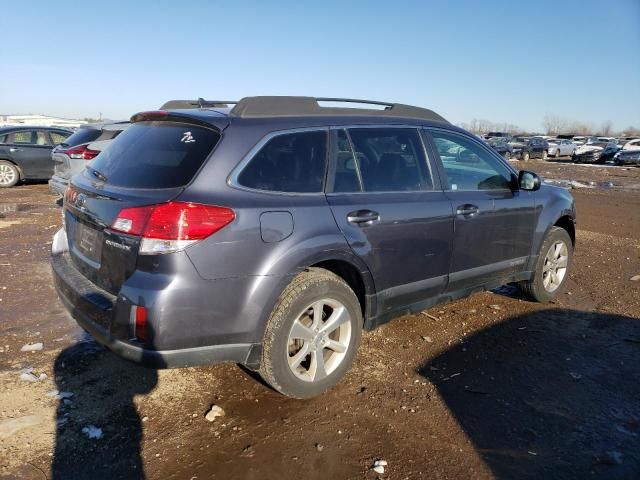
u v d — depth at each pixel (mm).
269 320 3020
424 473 2670
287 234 3014
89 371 3539
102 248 2951
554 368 3836
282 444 2850
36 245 6988
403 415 3168
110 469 2607
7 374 3453
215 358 2883
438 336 4344
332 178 3373
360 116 3699
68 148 9188
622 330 4582
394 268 3623
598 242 8523
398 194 3699
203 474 2598
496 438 2979
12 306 4672
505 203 4449
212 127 3029
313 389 3268
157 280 2670
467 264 4191
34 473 2553
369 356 3932
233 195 2885
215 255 2758
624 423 3156
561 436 3012
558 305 5207
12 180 12945
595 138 45469
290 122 3279
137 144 3285
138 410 3115
